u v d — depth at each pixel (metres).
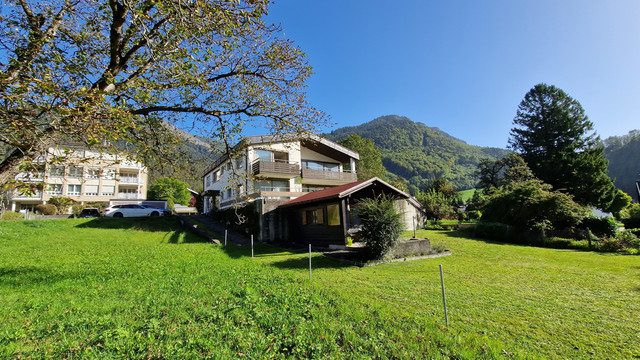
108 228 19.52
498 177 50.66
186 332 4.36
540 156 41.25
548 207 17.53
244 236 19.17
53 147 5.04
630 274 8.52
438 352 3.81
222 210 23.84
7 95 4.22
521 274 8.64
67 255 12.03
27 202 36.78
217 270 9.11
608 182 34.25
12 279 8.00
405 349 3.88
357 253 11.60
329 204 15.28
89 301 6.17
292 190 25.39
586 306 5.71
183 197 51.53
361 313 5.18
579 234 16.97
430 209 32.66
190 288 7.04
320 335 4.29
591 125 40.25
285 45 8.73
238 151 9.08
